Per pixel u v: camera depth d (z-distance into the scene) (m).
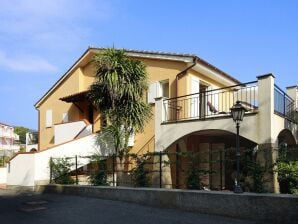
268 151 10.44
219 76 17.97
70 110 22.56
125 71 15.28
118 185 13.88
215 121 12.77
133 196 11.50
